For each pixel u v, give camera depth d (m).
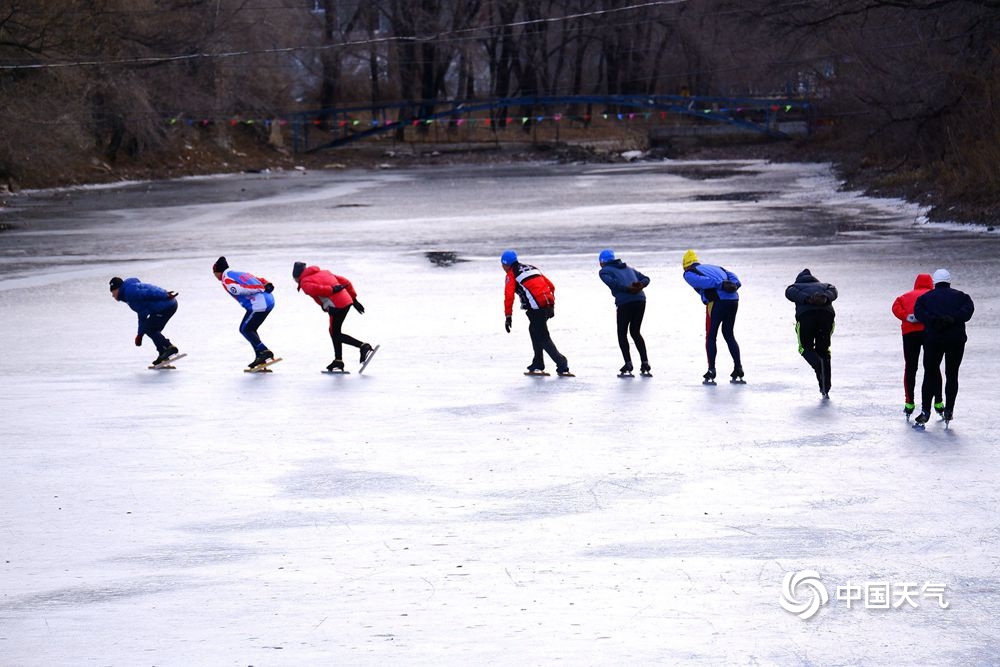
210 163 141.50
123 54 121.12
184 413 20.81
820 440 17.67
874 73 85.31
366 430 19.14
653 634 9.99
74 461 17.28
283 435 18.84
